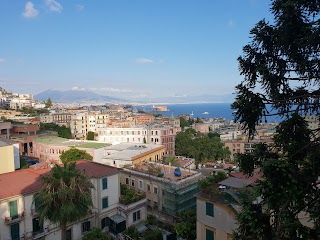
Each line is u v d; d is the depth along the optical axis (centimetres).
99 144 7344
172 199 3759
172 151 9919
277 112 1153
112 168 3603
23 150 8319
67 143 7569
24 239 2706
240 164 1244
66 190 2023
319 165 938
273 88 1235
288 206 949
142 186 4300
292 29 1127
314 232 926
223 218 2034
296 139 1016
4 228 2612
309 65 1138
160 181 4009
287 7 1094
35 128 9588
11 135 8750
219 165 7194
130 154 5578
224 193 2022
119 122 12719
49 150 7381
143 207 3638
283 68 1215
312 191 931
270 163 878
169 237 3122
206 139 9306
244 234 1101
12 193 2683
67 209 2020
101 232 2769
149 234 3203
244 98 1134
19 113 15825
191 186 3959
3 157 4138
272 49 1238
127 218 3400
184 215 2798
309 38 1007
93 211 3231
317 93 1092
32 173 3331
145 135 9950
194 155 8975
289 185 838
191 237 2527
